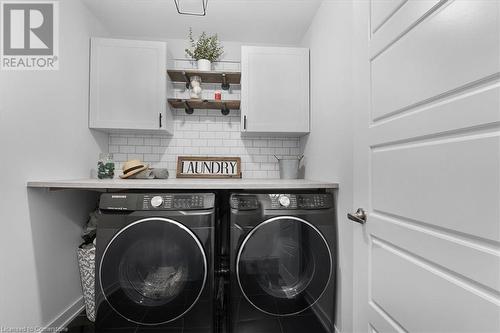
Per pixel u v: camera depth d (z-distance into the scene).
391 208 0.97
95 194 2.10
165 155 2.44
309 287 1.47
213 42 2.29
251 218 1.46
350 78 1.38
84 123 1.92
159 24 2.22
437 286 0.75
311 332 1.46
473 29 0.64
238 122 2.51
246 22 2.18
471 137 0.66
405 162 0.89
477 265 0.63
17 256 1.29
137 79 2.05
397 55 0.94
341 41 1.50
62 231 1.66
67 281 1.70
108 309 1.36
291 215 1.47
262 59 2.13
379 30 1.05
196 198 1.46
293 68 2.15
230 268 1.45
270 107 2.13
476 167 0.64
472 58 0.65
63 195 1.68
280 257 1.47
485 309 0.61
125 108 2.04
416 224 0.85
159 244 1.39
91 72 2.00
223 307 1.72
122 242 1.36
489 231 0.60
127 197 1.42
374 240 1.09
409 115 0.87
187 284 1.38
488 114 0.61
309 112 2.15
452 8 0.71
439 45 0.75
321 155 1.86
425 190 0.80
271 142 2.53
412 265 0.86
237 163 2.46
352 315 1.32
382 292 1.03
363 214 1.16
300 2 1.90
